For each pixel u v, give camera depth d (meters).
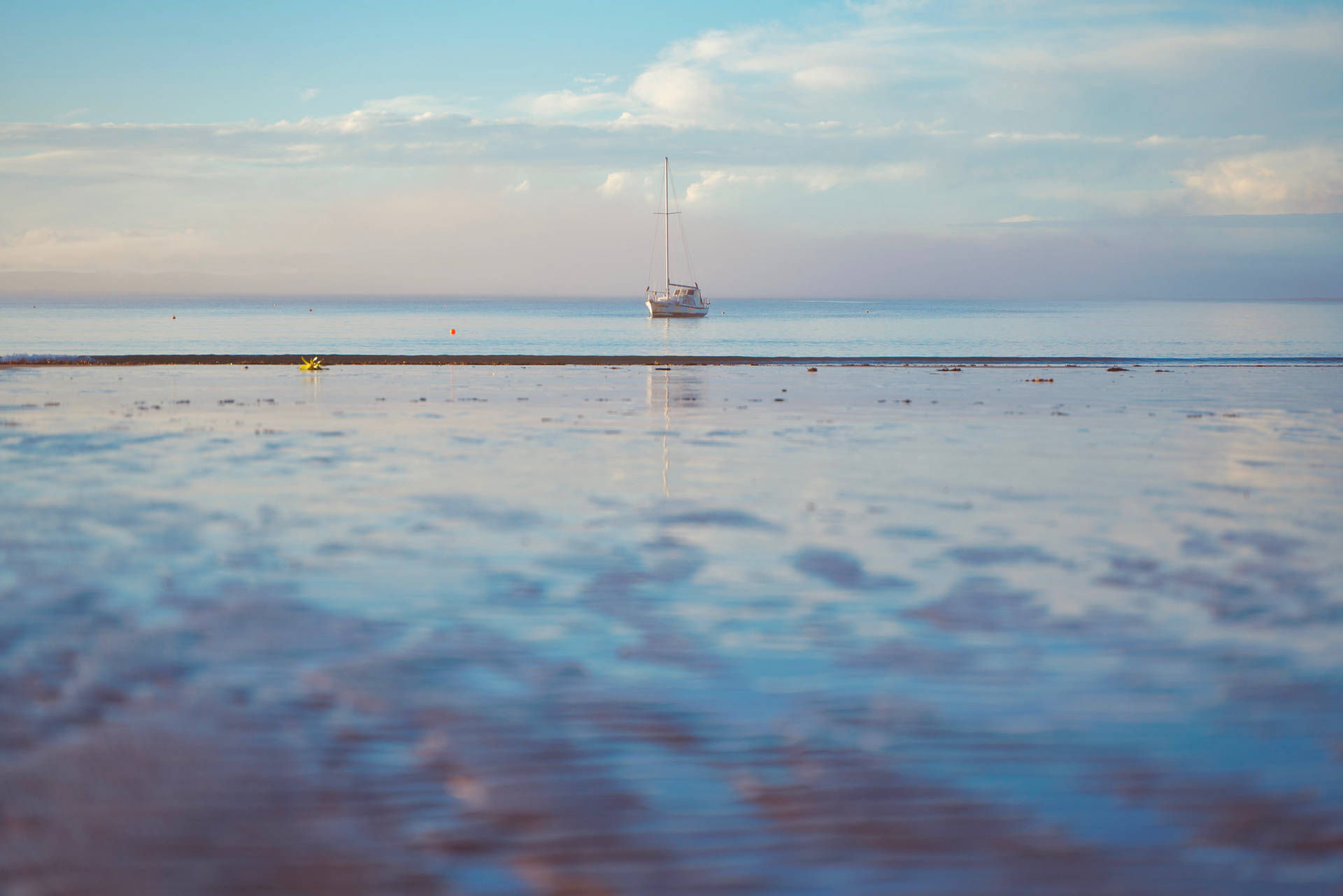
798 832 4.21
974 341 64.88
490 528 10.16
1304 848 4.11
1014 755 4.95
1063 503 11.84
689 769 4.77
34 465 13.78
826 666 6.19
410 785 4.56
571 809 4.38
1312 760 4.91
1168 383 29.89
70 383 27.48
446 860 3.98
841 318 139.25
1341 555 9.21
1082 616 7.27
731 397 25.42
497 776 4.67
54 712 5.28
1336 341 63.19
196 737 5.01
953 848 4.11
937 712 5.47
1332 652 6.48
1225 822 4.32
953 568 8.70
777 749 4.99
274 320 110.69
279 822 4.23
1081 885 3.87
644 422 19.94
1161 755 4.94
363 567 8.48
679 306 106.75
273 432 17.69
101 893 3.71
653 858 4.01
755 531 10.17
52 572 8.12
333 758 4.81
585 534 9.91
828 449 16.33
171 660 6.11
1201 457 15.55
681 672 6.05
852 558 9.03
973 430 18.89
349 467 14.00
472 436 17.50
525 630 6.85
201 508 10.94
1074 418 20.91
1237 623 7.11
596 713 5.40
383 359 37.16
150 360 35.69
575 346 56.09
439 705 5.48
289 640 6.53
